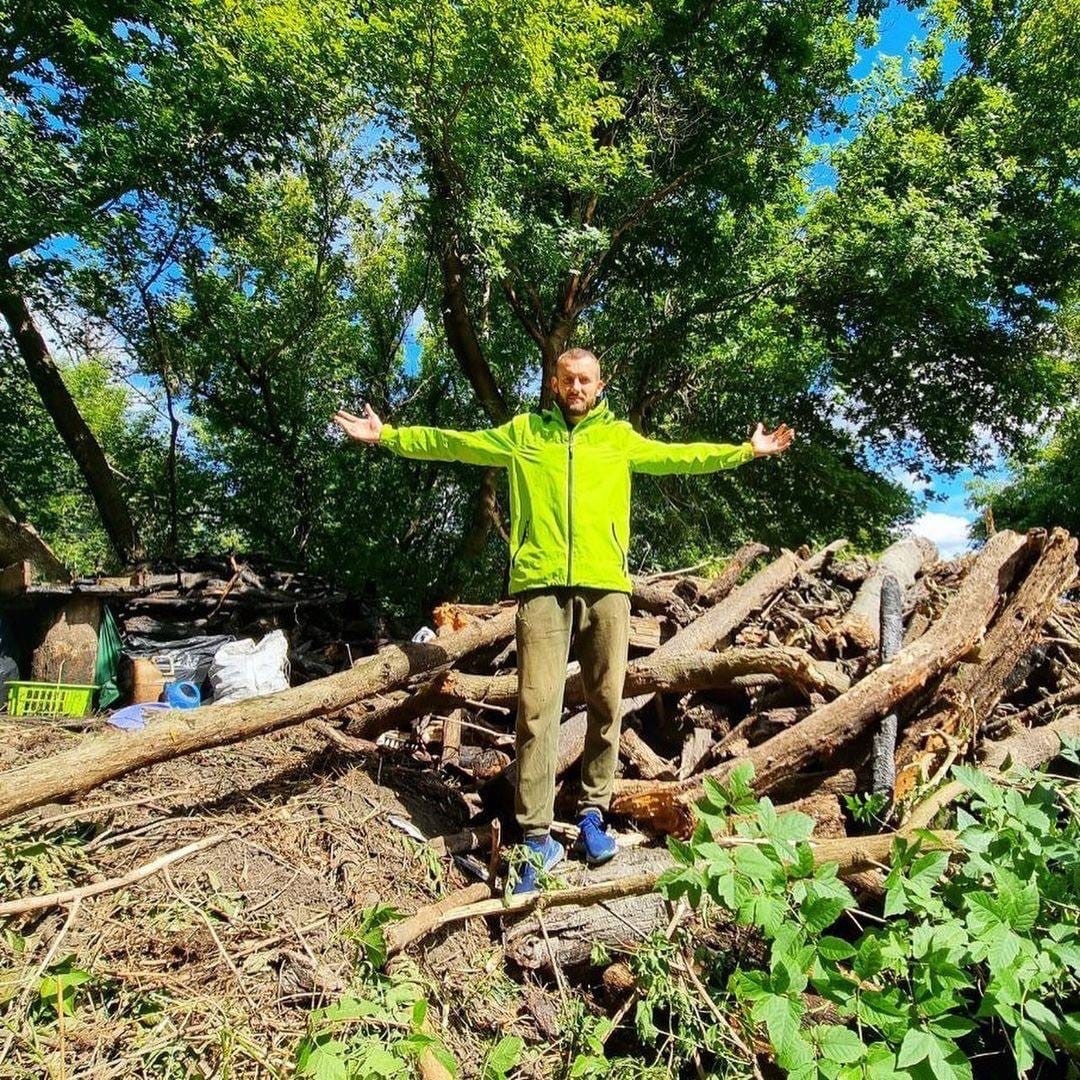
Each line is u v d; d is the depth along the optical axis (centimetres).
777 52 1148
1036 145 1237
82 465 1221
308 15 804
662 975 212
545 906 249
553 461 280
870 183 1188
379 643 781
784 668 309
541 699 271
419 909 252
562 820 318
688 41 1138
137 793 284
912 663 292
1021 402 1398
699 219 1214
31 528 629
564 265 995
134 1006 200
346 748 330
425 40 797
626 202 1127
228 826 269
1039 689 417
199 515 1593
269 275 1479
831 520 1480
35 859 234
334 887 254
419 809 311
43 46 989
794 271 1195
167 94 950
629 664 338
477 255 973
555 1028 228
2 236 851
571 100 884
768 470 1462
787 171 1244
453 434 298
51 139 962
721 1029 208
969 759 319
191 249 1195
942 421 1452
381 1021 197
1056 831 217
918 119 1262
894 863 202
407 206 1070
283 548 1545
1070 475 1909
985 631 350
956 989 195
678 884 202
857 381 1449
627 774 342
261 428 1559
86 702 500
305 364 1552
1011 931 183
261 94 933
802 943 187
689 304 1272
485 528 1369
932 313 1266
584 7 842
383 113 901
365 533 1505
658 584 527
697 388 1381
